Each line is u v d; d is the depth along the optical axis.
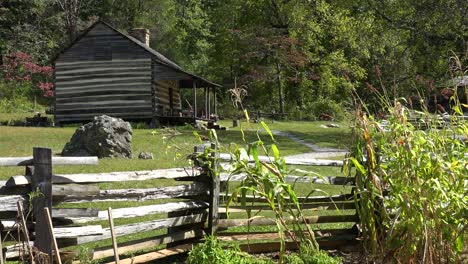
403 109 5.78
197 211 6.80
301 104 48.91
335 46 44.22
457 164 5.43
